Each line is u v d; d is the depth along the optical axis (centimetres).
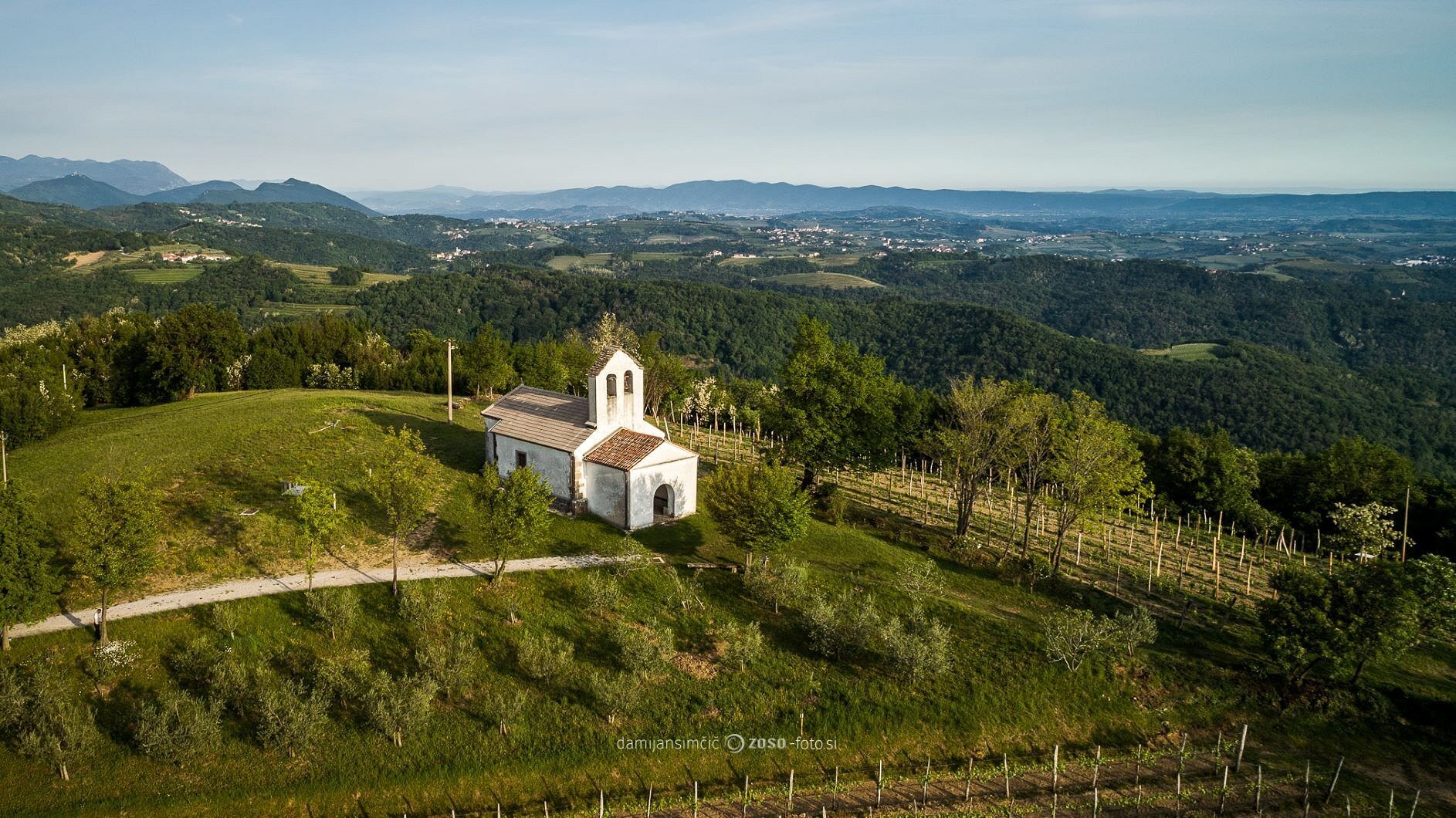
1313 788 3428
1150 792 3403
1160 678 4050
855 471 6194
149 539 3650
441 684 3606
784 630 4181
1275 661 4097
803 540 5266
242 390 9131
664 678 3809
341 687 3491
